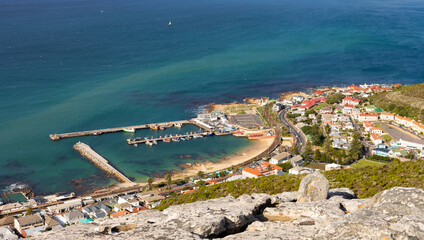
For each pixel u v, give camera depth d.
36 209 136.75
